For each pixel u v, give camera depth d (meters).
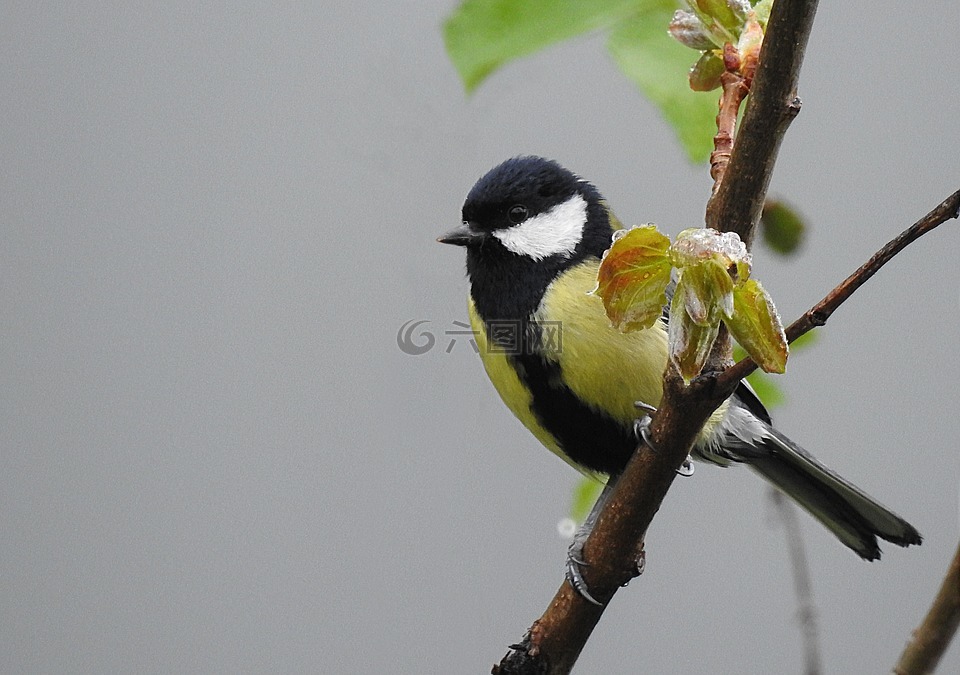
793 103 3.67
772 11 3.59
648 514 4.50
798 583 5.61
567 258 6.69
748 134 3.73
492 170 6.92
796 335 3.46
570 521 6.44
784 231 5.20
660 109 4.59
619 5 4.42
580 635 4.74
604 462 6.96
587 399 6.61
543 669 4.76
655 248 3.60
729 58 4.16
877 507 6.77
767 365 3.46
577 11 4.39
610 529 4.57
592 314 6.43
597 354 6.41
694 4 4.21
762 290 3.45
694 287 3.46
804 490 7.02
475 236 6.74
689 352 3.51
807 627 5.50
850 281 3.38
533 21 4.37
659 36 4.56
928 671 3.25
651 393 6.43
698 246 3.45
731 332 3.47
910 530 6.69
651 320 3.67
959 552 3.25
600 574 4.64
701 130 4.61
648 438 4.31
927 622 3.27
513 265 6.69
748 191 3.79
